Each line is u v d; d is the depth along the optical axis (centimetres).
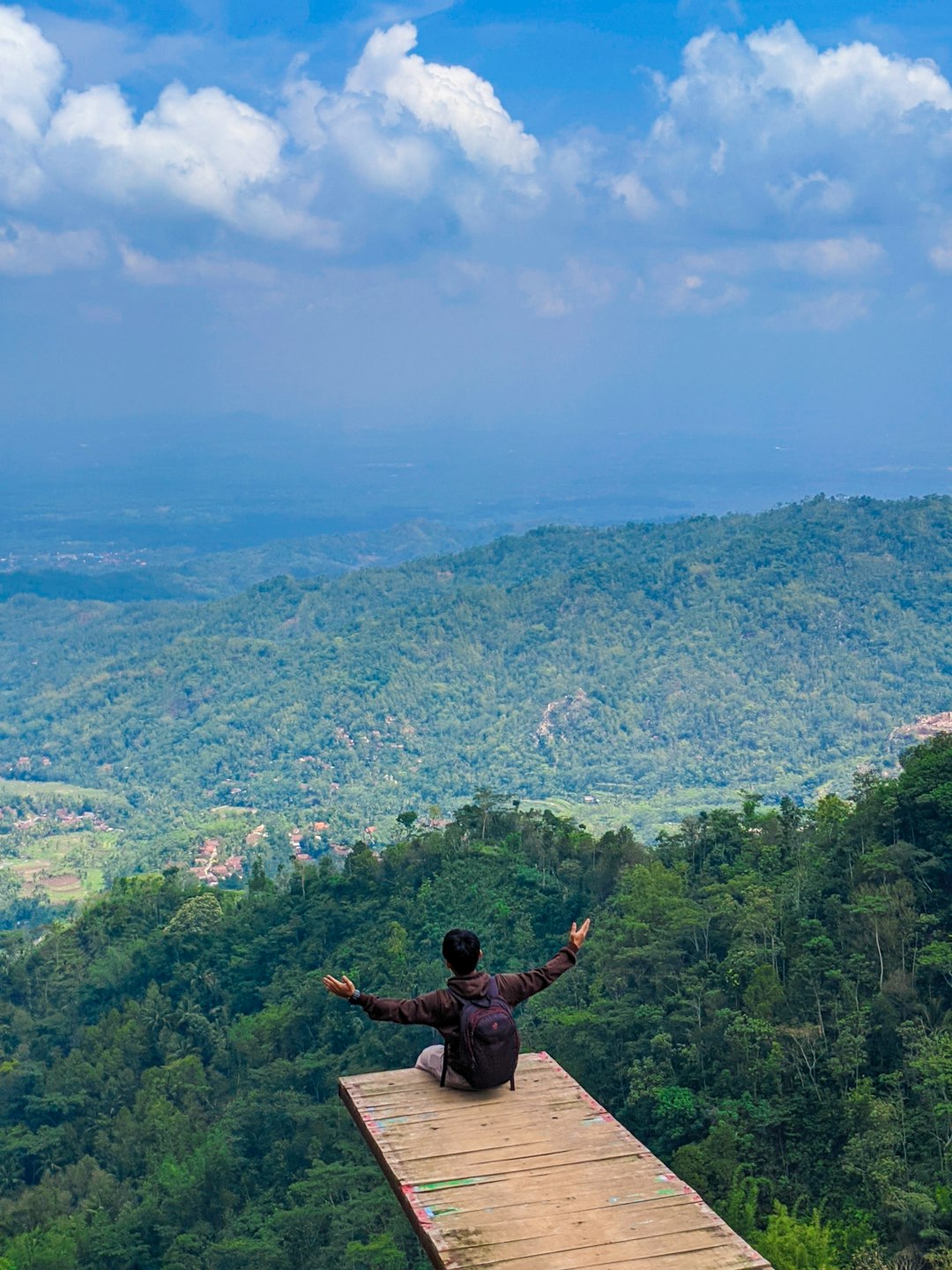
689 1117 4953
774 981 5369
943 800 5603
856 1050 4669
